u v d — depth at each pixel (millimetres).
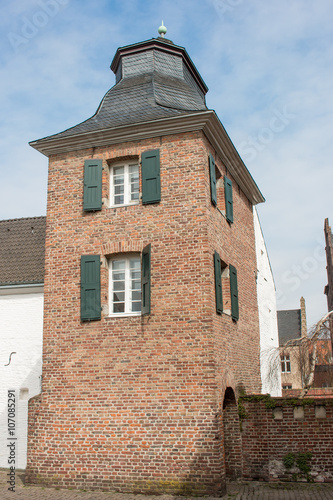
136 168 14859
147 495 12125
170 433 12445
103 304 13859
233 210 17125
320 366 19094
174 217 13703
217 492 11781
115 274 14312
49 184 15227
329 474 13281
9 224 21672
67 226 14719
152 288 13422
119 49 17719
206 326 12789
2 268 18938
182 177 13875
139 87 16469
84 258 14188
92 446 13023
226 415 14344
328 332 17922
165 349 12969
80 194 14820
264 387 19797
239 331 16047
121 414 12969
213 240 14031
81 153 15117
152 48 17375
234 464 13961
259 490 12523
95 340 13641
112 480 12625
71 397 13516
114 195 14930
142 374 13016
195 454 12141
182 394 12570
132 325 13383
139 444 12633
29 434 13672
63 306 14203
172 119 13922
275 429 13875
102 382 13328
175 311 13102
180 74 17672
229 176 17031
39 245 19859
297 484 13180
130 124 14219
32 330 17156
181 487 12055
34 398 13852
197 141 13961
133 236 13969
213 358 12578
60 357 13883
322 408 13641
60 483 13055
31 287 17391
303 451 13578
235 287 15992
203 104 17156
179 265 13359
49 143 15125
